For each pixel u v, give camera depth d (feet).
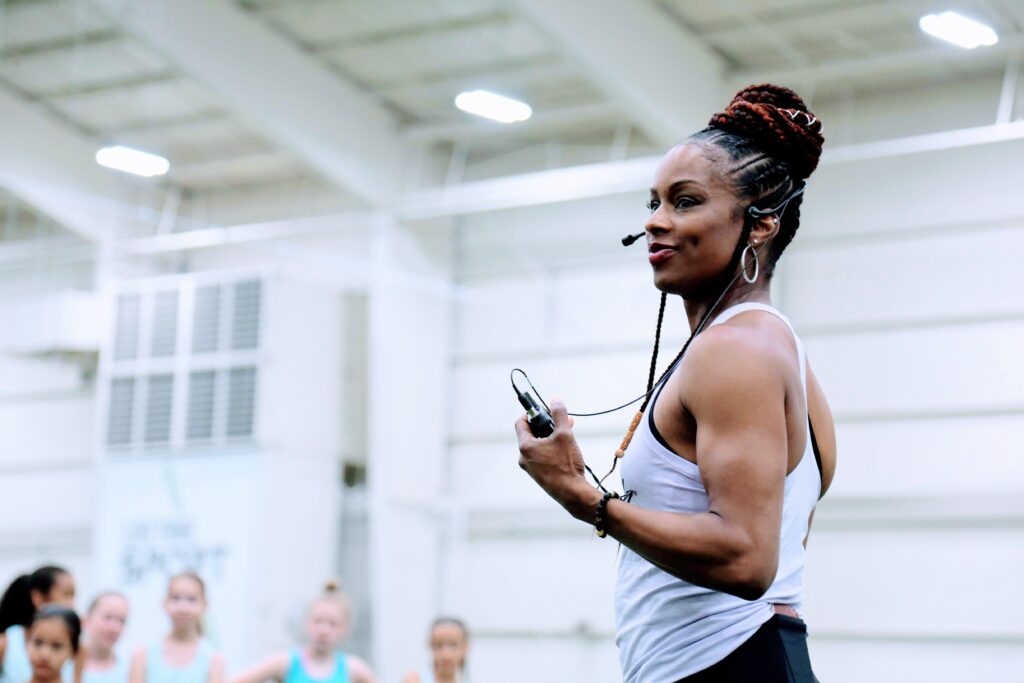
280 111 33.27
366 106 35.76
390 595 35.42
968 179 30.91
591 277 35.63
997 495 29.63
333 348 38.01
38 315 40.75
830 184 32.48
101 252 40.19
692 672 6.22
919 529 30.45
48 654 17.16
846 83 32.14
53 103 37.63
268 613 35.17
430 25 31.55
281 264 40.01
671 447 6.26
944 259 30.96
